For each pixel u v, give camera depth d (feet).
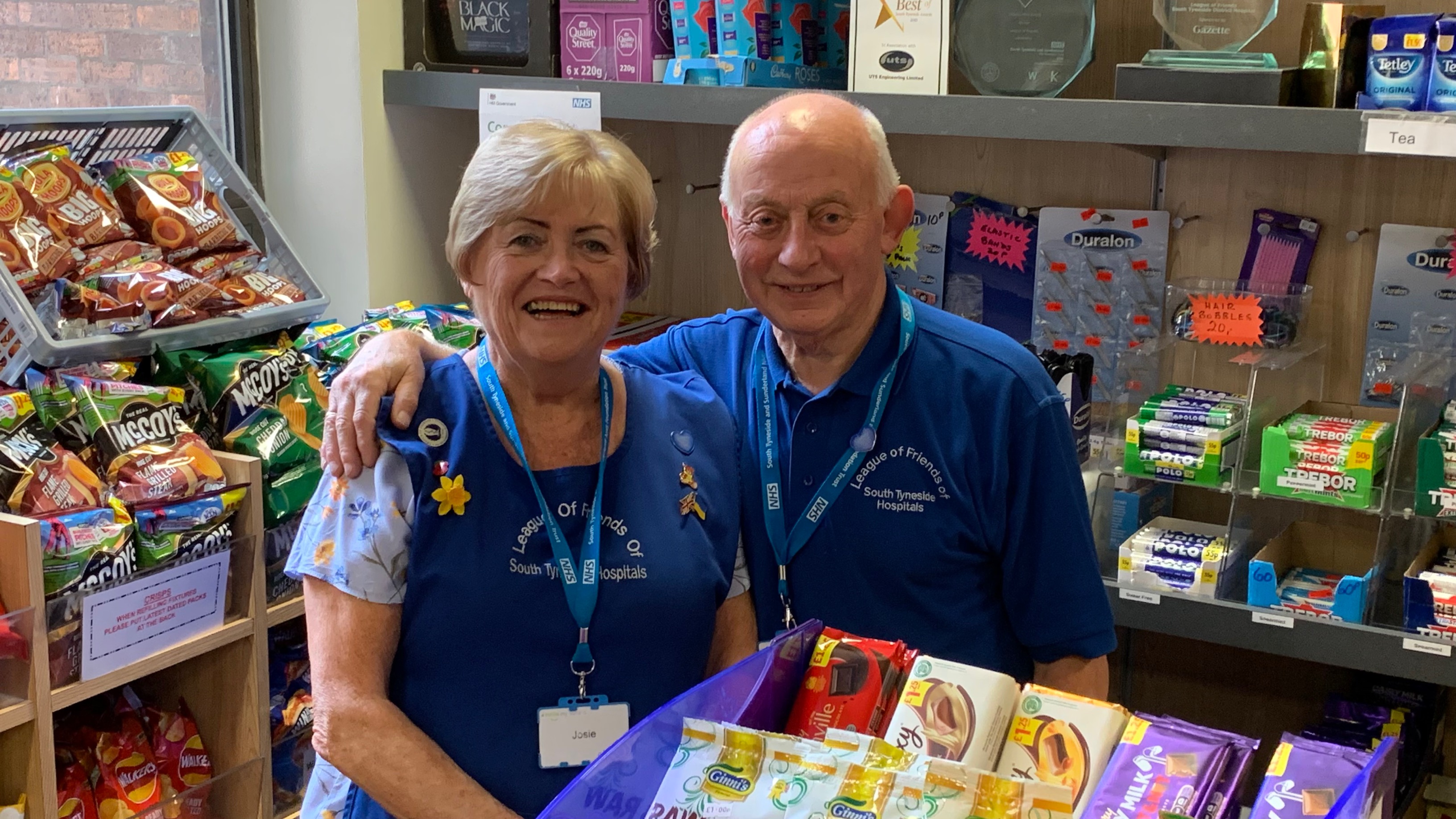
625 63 8.58
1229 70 6.66
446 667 4.81
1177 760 3.43
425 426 4.89
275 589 7.57
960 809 3.19
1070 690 5.62
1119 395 8.25
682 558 5.01
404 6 9.45
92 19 8.80
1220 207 8.25
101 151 8.21
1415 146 6.08
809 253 5.10
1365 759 3.33
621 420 5.16
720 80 8.01
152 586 6.76
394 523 4.75
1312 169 7.95
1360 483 6.88
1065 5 7.33
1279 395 8.11
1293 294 7.87
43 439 6.70
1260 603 7.14
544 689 4.84
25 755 6.33
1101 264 8.57
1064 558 5.49
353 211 9.53
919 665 3.79
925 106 7.38
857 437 5.48
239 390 7.47
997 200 8.95
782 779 3.37
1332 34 6.88
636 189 4.82
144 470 6.84
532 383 4.92
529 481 4.88
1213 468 7.26
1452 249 7.56
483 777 4.83
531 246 4.66
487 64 9.24
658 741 3.50
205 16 9.51
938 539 5.48
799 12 8.34
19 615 6.16
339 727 4.62
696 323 6.28
